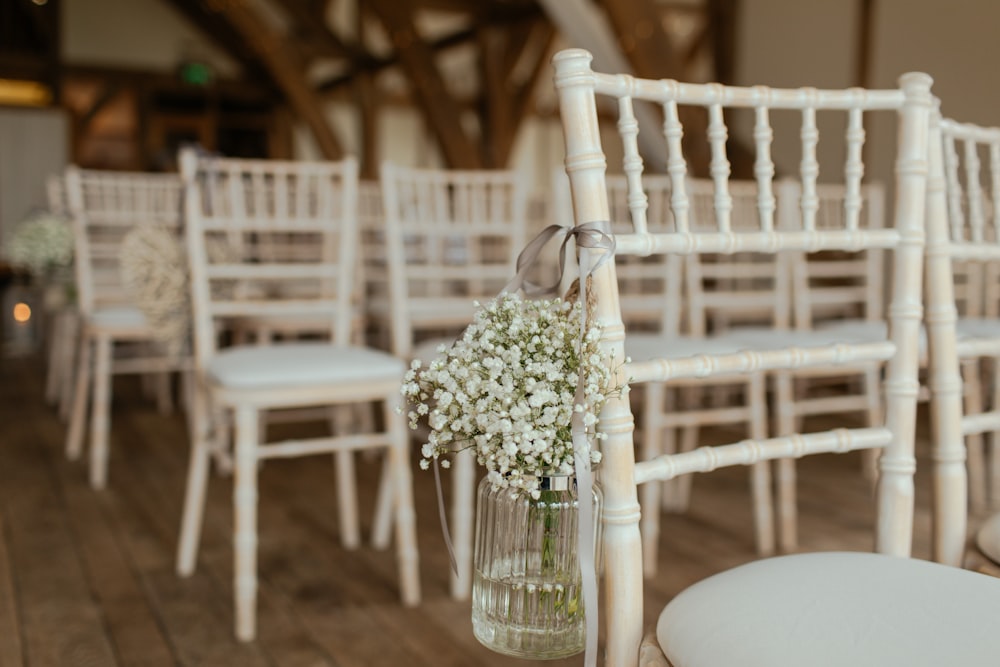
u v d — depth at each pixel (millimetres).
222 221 2043
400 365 1947
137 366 3059
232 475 3057
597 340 854
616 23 4551
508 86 7285
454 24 8438
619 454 899
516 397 841
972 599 815
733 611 826
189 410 3559
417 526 2520
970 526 1274
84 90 10383
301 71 8359
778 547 2352
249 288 3180
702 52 6910
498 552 933
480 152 7418
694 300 2412
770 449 1020
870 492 2846
